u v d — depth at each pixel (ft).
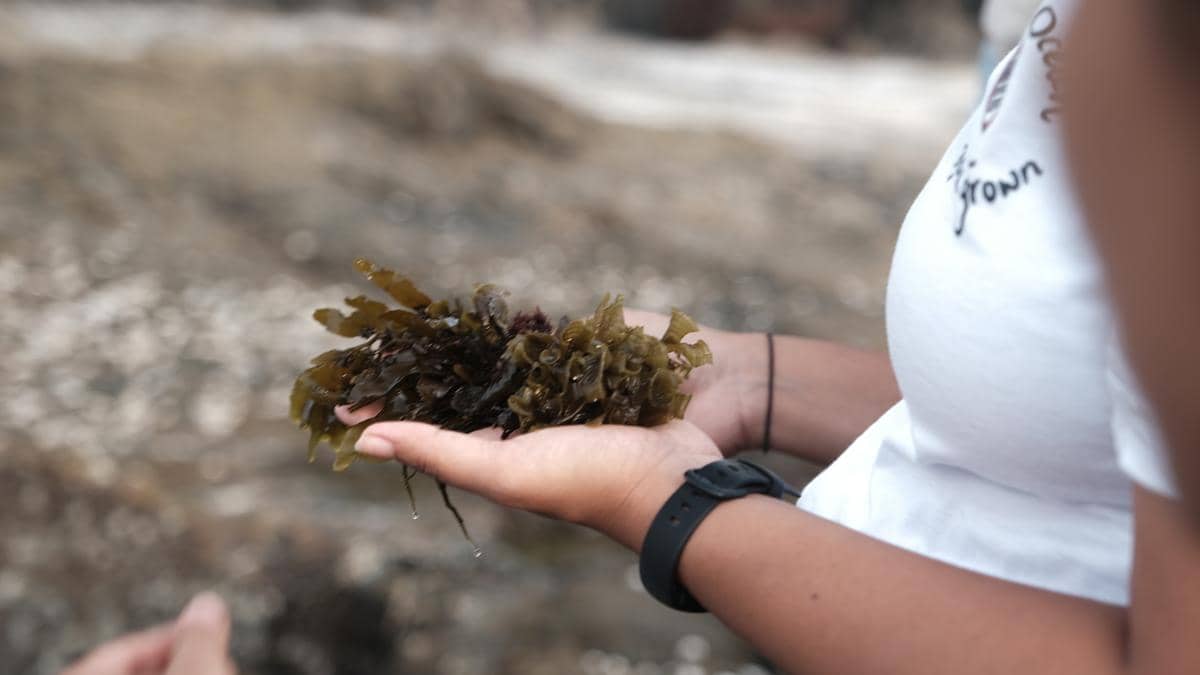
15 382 13.93
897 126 39.91
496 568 10.59
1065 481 3.02
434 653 9.68
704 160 31.35
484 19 52.13
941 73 54.54
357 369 3.95
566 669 9.44
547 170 28.19
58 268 17.71
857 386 4.37
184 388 14.43
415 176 25.81
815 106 42.47
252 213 21.90
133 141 23.86
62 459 11.78
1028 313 2.82
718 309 20.62
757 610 3.02
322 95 28.91
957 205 3.02
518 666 9.49
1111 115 1.67
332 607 10.24
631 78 44.55
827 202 29.09
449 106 29.58
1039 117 2.85
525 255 22.09
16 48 28.35
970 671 2.71
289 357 15.84
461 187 25.73
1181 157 1.62
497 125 30.17
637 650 9.65
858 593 2.89
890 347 3.34
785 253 24.44
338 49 31.07
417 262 20.81
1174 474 1.80
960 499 3.28
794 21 59.21
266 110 27.37
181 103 26.58
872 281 23.34
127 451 12.39
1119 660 2.59
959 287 2.96
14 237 18.42
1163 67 1.62
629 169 29.55
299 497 11.63
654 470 3.32
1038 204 2.84
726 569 3.08
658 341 3.74
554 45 51.83
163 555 10.63
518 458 3.31
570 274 21.48
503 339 3.89
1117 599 3.04
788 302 21.35
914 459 3.40
